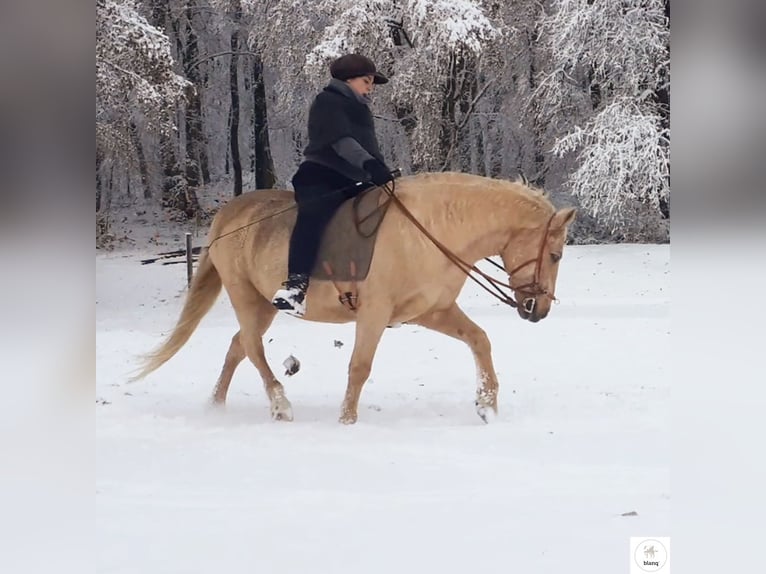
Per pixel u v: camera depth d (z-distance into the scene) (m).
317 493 5.46
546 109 26.88
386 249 7.47
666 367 11.02
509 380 10.29
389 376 10.88
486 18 23.42
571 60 24.91
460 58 24.80
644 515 4.77
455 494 5.41
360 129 7.79
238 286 8.41
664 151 23.31
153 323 16.92
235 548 4.33
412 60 24.45
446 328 7.90
